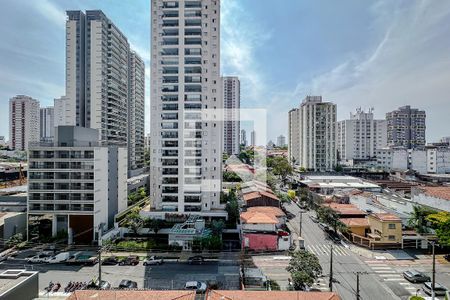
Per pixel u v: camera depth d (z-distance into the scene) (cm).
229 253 4597
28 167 5128
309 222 6138
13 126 14988
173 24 6181
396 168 12200
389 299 3206
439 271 3872
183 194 5975
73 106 9088
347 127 14150
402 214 5250
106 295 2397
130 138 11169
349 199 6631
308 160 11412
